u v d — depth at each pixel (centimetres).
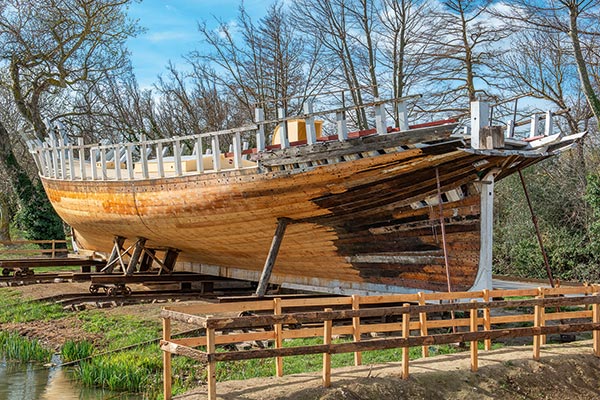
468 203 966
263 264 1282
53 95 3080
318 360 854
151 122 3441
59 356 958
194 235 1277
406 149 915
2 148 2708
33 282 1673
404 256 1048
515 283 1368
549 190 1902
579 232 1808
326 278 1200
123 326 1095
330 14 2542
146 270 1562
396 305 1074
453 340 743
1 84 2745
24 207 2683
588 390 773
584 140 2000
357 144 944
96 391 780
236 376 784
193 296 1421
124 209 1352
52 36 2641
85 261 1772
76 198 1532
